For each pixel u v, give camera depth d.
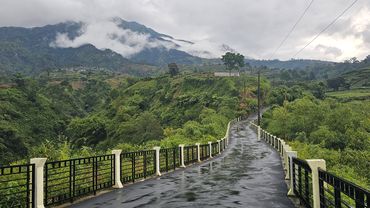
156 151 15.87
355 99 86.06
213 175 15.12
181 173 16.34
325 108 43.47
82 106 135.25
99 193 11.05
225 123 65.31
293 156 10.17
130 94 126.50
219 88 115.06
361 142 32.91
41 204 8.30
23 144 59.31
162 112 102.06
